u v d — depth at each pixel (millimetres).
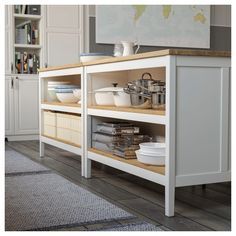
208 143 2482
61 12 5789
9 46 5527
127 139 3080
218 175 2525
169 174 2344
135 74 3475
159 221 2252
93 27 6023
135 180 3256
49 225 2156
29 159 4145
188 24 6578
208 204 2590
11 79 5539
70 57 5863
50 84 4391
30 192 2848
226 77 2510
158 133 3197
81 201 2613
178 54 2326
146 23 6301
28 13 5668
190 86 2402
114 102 3273
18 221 2225
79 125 3584
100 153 3186
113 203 2605
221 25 6934
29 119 5648
